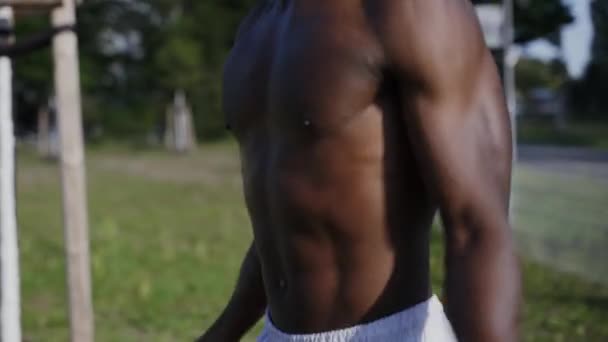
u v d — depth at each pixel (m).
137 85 47.72
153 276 9.62
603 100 44.72
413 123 1.43
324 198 1.54
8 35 4.85
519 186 17.53
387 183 1.52
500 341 1.29
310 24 1.55
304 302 1.60
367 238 1.54
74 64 5.23
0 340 4.88
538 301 7.65
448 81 1.41
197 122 49.12
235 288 2.02
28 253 11.78
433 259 8.83
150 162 35.91
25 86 39.94
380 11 1.47
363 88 1.48
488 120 1.44
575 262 9.34
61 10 5.12
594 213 13.28
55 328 7.50
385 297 1.56
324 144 1.52
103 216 16.34
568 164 23.53
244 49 1.76
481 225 1.37
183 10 45.84
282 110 1.58
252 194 1.70
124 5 45.25
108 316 7.86
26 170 31.89
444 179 1.39
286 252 1.62
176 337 7.18
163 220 15.70
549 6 29.73
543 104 48.72
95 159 38.84
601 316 7.14
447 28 1.43
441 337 1.58
